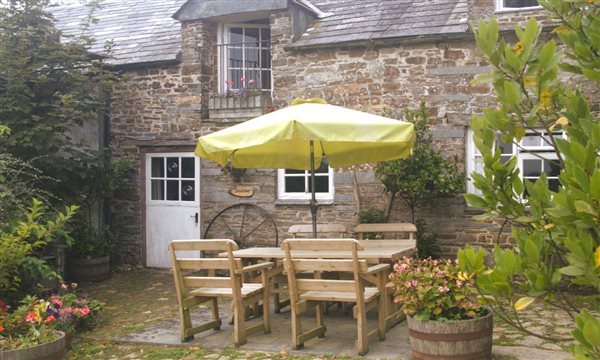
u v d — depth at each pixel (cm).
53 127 971
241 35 1155
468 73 959
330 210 1033
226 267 624
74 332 688
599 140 231
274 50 1074
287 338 652
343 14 1095
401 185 923
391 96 1001
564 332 646
